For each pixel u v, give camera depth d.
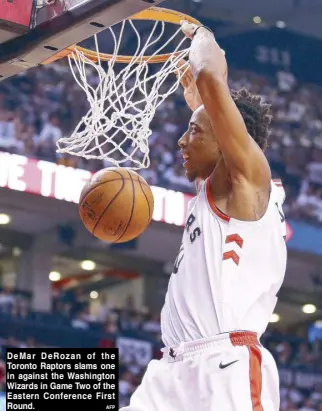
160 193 17.28
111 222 3.98
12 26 4.76
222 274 3.43
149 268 20.98
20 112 17.23
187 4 22.77
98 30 4.62
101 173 4.08
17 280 19.38
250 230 3.47
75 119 17.91
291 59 22.84
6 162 15.62
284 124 21.17
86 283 21.94
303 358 19.89
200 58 3.40
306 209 19.67
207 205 3.56
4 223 18.38
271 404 3.39
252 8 25.78
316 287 21.84
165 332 3.58
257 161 3.45
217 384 3.32
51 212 16.92
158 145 18.39
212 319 3.42
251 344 3.40
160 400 3.44
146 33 14.62
